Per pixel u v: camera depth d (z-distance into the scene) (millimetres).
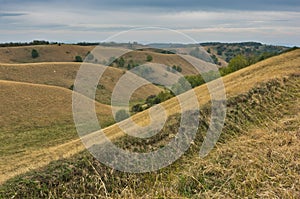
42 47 125188
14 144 23578
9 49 120750
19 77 83062
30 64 90250
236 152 9969
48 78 85562
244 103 14664
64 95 57781
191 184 8461
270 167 8609
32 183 8102
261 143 10641
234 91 16250
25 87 57688
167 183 8727
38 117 46469
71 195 8062
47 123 43375
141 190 8555
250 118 13609
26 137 29031
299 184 7566
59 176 8469
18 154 13539
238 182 8062
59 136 28062
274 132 11703
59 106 52688
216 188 8086
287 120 12867
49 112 49219
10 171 9453
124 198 7852
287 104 15398
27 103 51875
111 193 8281
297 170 8430
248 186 7840
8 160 11664
